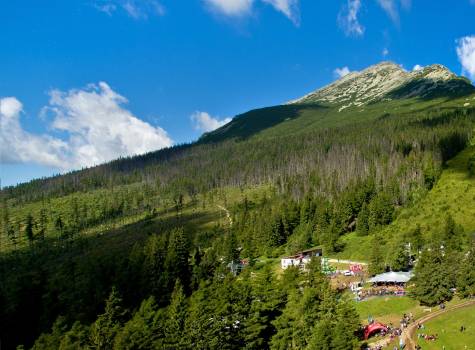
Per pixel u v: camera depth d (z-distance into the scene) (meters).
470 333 81.94
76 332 87.38
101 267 127.50
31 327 111.62
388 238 157.62
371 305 105.69
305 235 173.12
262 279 96.38
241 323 85.31
